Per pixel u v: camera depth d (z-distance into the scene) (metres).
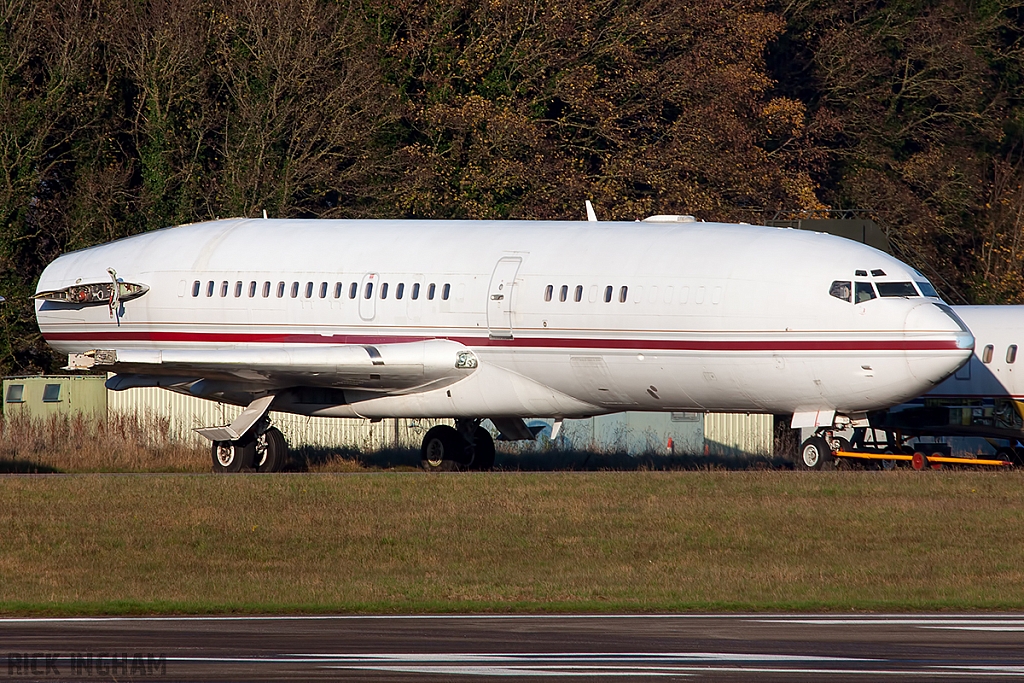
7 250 198.38
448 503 100.31
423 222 133.88
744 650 56.78
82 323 143.62
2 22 198.62
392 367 124.62
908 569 81.00
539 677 50.62
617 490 104.69
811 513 96.44
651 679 50.25
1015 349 138.62
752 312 113.00
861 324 110.12
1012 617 67.25
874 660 54.72
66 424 158.88
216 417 162.25
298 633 61.28
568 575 79.25
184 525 93.88
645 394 119.75
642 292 117.06
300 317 131.62
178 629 62.62
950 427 139.88
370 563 83.25
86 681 50.59
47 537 90.88
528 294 121.62
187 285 137.38
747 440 161.75
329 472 135.00
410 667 52.59
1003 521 94.44
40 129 198.62
